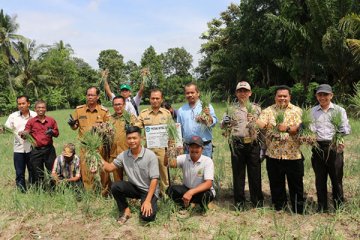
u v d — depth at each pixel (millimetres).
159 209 5176
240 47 26297
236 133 5195
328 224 4629
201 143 4984
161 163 5680
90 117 6004
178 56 64875
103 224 4887
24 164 6605
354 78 17391
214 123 5363
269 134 4953
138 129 4930
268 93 24500
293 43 19547
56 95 42969
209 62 39531
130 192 5027
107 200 5703
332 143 4801
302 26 18188
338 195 5070
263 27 23438
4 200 5848
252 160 5246
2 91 39688
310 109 5098
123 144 5797
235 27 28219
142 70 7484
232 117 5160
